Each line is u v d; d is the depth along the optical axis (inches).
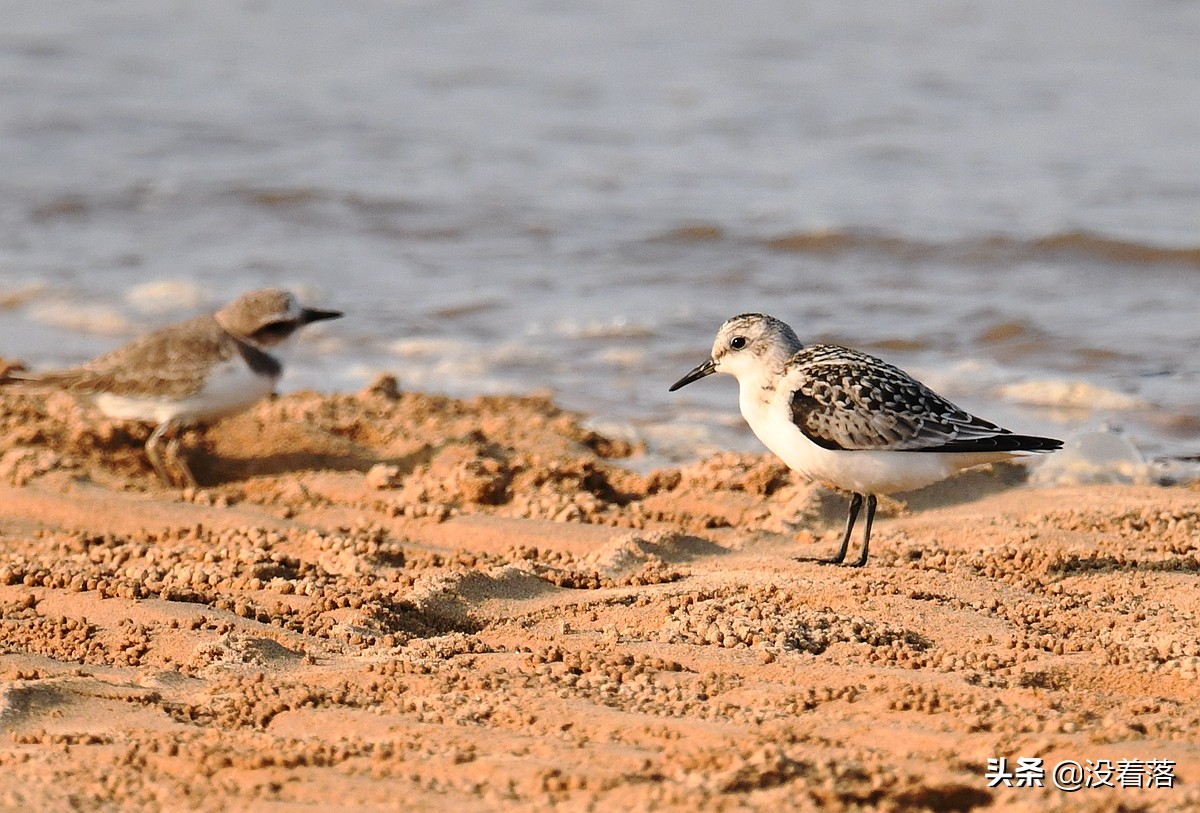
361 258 893.2
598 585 436.1
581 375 713.0
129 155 1077.8
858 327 751.7
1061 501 524.1
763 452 612.4
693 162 1029.8
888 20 1352.1
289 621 396.2
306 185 1003.3
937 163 999.0
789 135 1075.3
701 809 262.2
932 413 428.5
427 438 605.9
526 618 403.5
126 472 582.6
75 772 293.1
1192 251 819.4
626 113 1143.0
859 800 266.1
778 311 780.6
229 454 597.9
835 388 430.9
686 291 821.2
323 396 663.1
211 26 1449.3
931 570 434.3
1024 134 1043.9
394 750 298.4
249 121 1151.6
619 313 788.6
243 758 294.2
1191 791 267.4
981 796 268.1
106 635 386.9
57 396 634.8
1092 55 1216.8
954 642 370.3
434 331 778.2
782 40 1316.4
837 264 848.9
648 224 911.0
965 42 1274.6
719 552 474.6
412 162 1053.8
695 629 378.3
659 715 317.4
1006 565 436.5
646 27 1382.9
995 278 817.5
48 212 970.1
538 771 281.7
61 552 467.8
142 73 1291.8
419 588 420.2
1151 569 429.4
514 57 1307.8
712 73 1232.8
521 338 762.2
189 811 273.9
